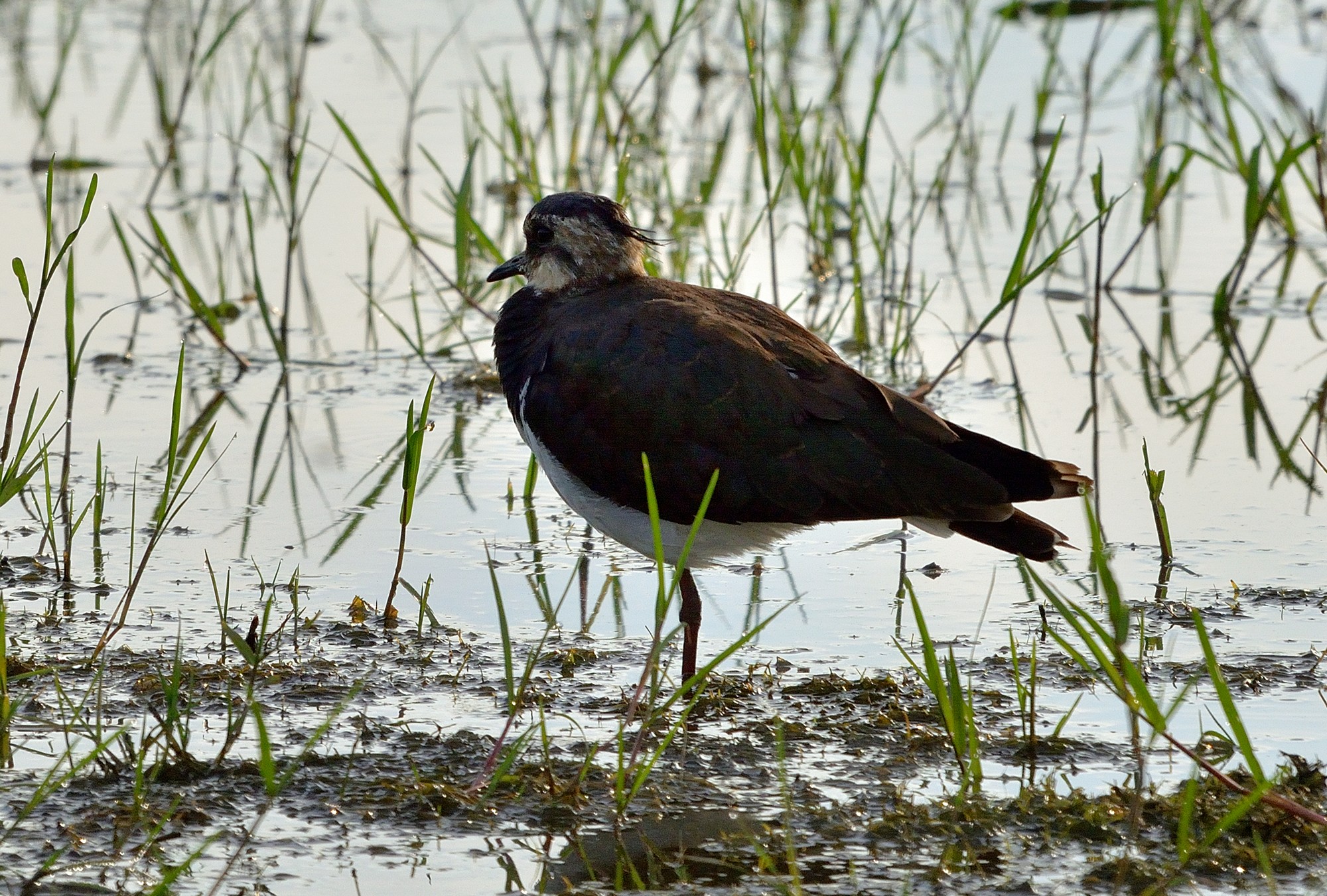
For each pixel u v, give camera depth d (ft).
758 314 33.99
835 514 31.37
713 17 84.33
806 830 26.21
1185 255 58.95
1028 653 33.12
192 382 49.19
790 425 31.45
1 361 49.78
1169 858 25.09
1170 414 46.37
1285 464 42.83
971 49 79.46
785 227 59.06
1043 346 51.83
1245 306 54.44
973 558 38.47
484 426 46.62
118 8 89.30
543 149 68.28
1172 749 28.84
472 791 27.27
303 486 42.19
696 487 31.73
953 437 31.94
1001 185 64.75
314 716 30.48
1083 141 63.36
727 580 37.60
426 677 32.22
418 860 25.36
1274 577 36.29
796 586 37.22
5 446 35.88
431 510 41.06
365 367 50.90
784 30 78.69
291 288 55.16
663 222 60.54
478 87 75.56
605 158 63.46
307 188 65.72
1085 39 80.69
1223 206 63.87
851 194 54.34
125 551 38.09
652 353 32.17
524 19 80.48
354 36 83.87
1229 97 69.56
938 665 28.30
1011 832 25.99
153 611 34.91
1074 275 57.62
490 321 54.08
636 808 26.99
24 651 32.71
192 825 26.27
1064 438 44.60
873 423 31.58
